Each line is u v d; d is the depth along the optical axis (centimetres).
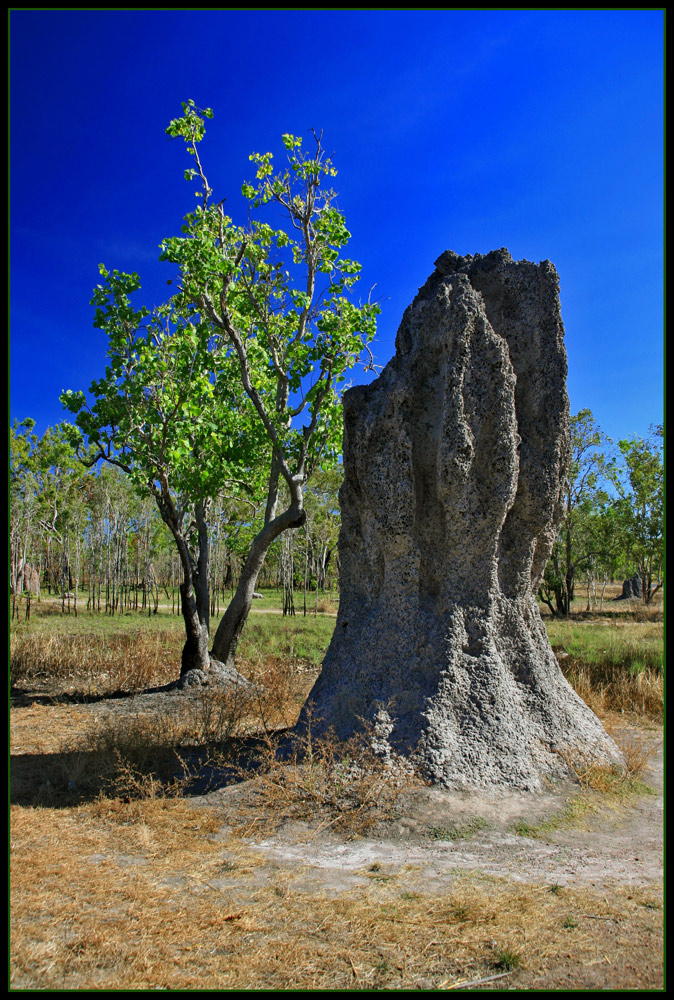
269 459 1323
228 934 339
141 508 2902
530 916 353
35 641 1337
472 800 500
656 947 325
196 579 1252
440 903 367
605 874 407
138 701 1001
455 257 700
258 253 1109
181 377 1107
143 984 296
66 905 367
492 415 594
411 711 562
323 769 536
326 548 3231
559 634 1717
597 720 636
